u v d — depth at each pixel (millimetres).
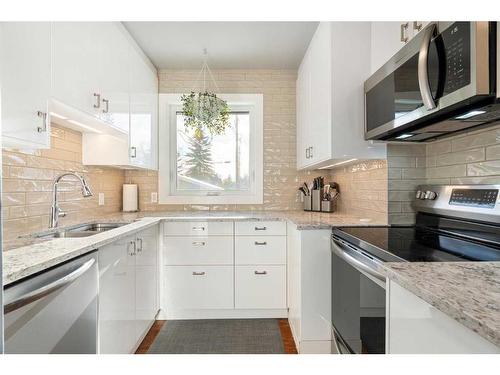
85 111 1729
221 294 2527
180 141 3215
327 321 1938
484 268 855
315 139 2342
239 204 3135
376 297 1303
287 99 3156
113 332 1604
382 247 1267
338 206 2895
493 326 507
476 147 1496
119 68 2201
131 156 2438
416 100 1342
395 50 1631
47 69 1401
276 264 2529
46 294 1027
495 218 1293
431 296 658
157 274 2477
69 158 2172
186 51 2752
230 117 3217
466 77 1009
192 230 2525
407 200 1953
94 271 1399
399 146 1959
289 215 2572
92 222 2172
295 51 2770
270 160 3150
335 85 1962
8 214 1584
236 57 2881
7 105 1173
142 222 2156
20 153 1675
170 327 2389
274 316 2559
